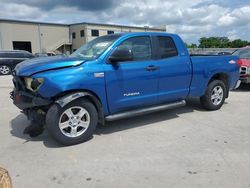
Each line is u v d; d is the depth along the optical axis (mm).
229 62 6953
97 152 4363
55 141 4859
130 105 5293
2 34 53719
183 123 5855
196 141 4781
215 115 6484
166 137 5004
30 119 4875
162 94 5703
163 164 3902
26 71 4625
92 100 4867
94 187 3344
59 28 62250
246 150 4363
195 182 3404
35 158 4164
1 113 6809
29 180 3523
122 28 67375
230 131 5312
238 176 3535
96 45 5344
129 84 5156
